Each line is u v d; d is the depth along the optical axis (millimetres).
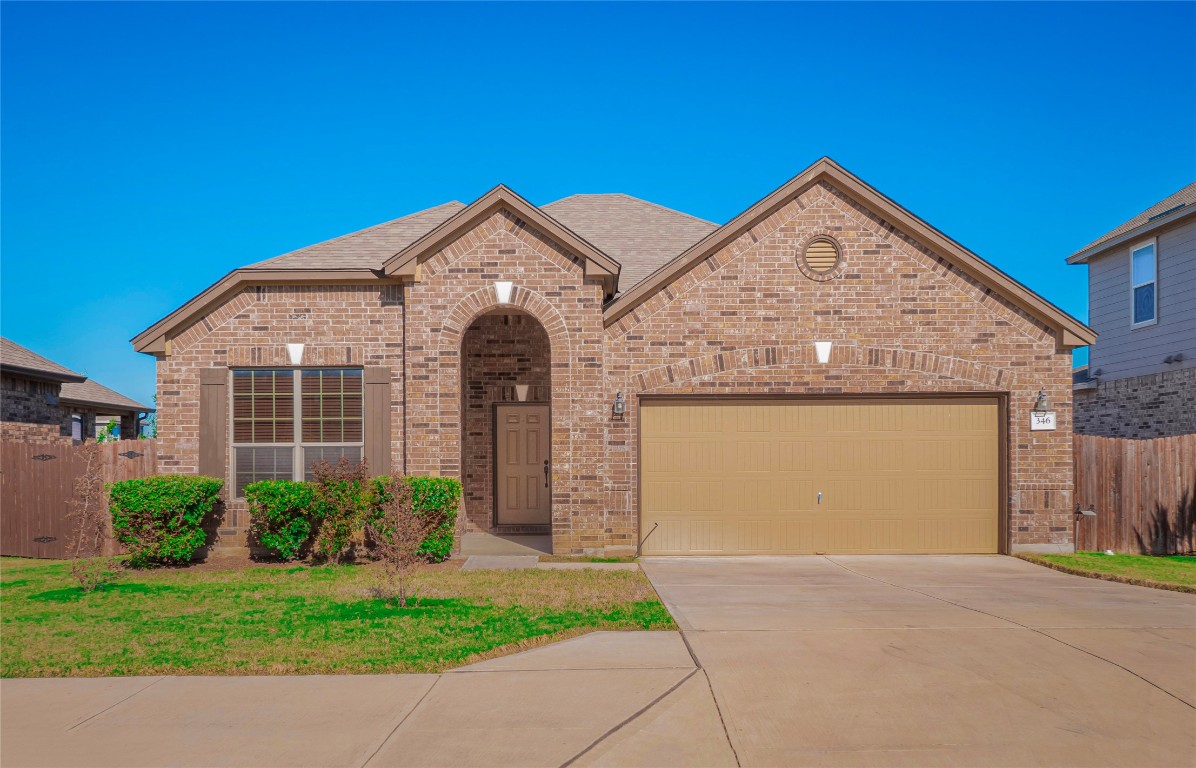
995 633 7730
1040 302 12828
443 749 5082
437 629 7809
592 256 12531
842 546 12969
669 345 12883
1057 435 12945
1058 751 5062
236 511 12820
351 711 5715
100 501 12578
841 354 12930
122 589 10023
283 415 13117
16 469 13445
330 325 13078
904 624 8102
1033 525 12883
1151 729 5398
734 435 12992
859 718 5562
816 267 12984
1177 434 17125
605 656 6961
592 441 12594
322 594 9617
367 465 12422
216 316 13078
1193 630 7852
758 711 5688
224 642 7379
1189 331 17062
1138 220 19250
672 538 12891
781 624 8102
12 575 11289
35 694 6098
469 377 15586
